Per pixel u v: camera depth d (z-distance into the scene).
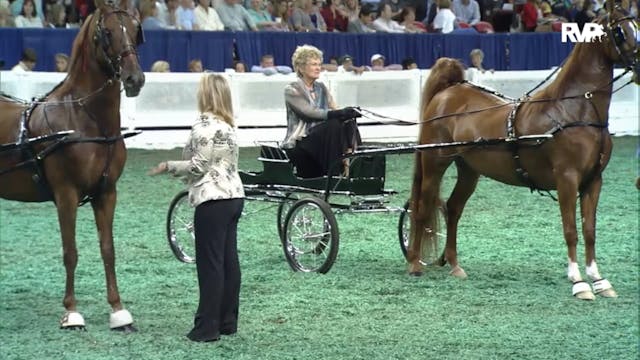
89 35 7.48
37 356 6.75
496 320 7.68
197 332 7.14
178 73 19.17
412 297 8.46
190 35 20.03
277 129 19.86
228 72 19.27
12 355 6.77
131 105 18.91
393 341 7.09
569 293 8.62
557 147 8.46
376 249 10.70
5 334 7.32
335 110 9.29
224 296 7.24
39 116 7.59
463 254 10.40
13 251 10.59
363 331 7.36
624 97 22.81
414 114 20.98
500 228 11.91
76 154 7.40
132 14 7.53
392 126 20.77
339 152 9.27
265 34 20.75
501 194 14.56
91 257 10.27
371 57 21.98
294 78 19.80
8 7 19.89
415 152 9.64
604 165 8.57
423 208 9.48
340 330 7.39
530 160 8.72
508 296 8.51
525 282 9.07
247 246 10.89
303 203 9.40
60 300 8.42
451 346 6.96
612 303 8.25
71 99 7.54
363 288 8.81
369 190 9.42
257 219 12.64
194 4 21.41
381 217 12.73
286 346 6.96
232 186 7.16
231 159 7.22
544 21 24.73
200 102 7.22
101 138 7.49
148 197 14.21
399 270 9.62
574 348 6.91
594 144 8.42
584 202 8.70
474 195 14.43
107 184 7.59
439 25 24.11
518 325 7.53
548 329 7.42
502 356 6.71
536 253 10.44
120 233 11.62
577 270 8.51
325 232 9.46
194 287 8.91
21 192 7.82
